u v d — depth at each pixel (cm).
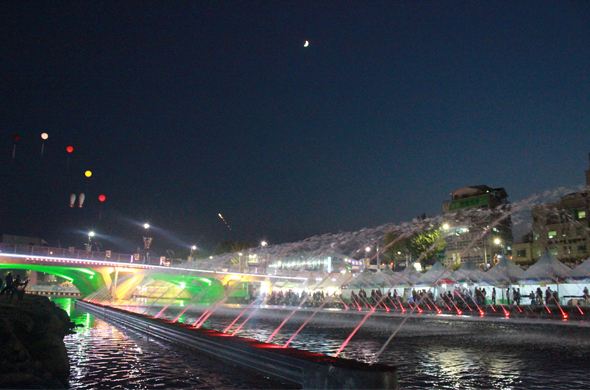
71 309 4412
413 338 1806
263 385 862
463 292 3712
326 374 675
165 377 973
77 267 6575
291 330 2191
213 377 952
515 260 7425
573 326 2320
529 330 2144
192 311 4291
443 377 1012
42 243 10888
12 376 816
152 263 7406
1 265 6184
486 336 1880
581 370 1091
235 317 3397
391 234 7588
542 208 7100
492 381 966
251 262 10800
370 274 4825
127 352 1368
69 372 1012
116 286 7256
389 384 634
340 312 3803
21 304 2108
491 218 8388
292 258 10731
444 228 8888
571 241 6644
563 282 3256
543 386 922
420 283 4194
